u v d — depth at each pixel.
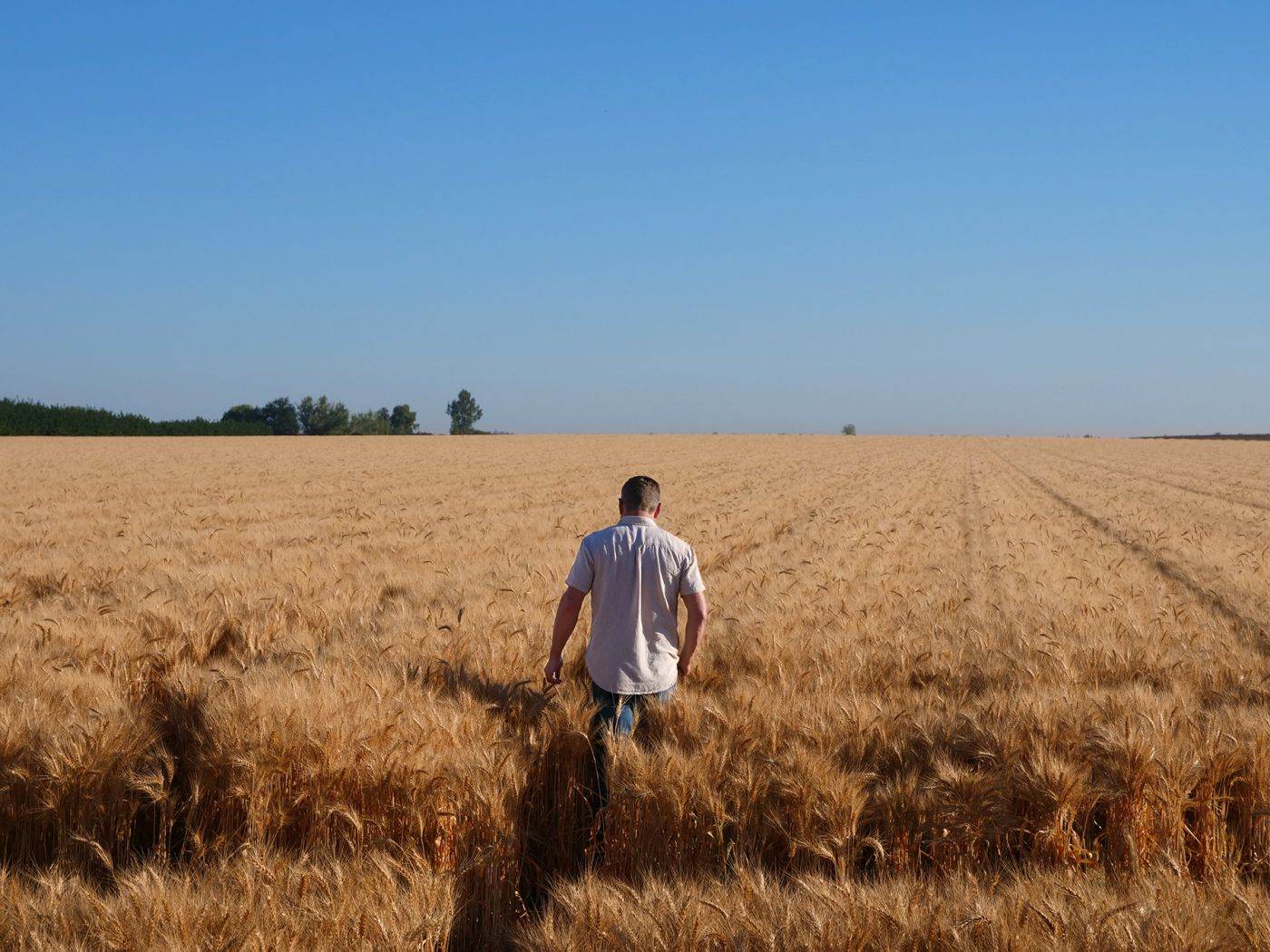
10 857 4.11
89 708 4.52
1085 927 3.02
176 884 3.30
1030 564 13.09
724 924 3.06
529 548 13.64
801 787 4.12
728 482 35.44
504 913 4.02
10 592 8.84
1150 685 6.11
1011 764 4.41
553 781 4.87
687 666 5.20
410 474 37.38
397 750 4.21
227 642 6.61
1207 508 26.67
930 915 3.07
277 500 24.42
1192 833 4.28
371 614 7.70
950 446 92.38
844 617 7.82
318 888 3.36
